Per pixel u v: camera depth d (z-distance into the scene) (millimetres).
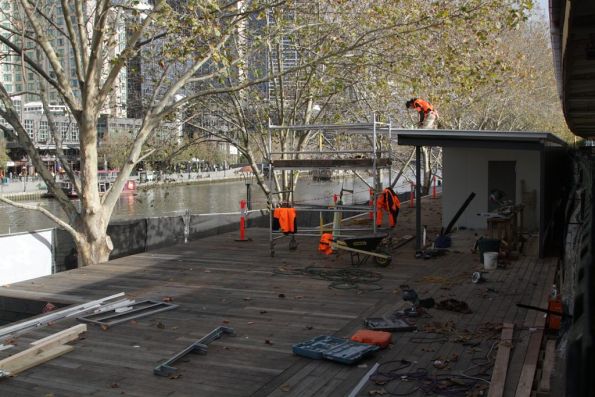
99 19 13914
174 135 23141
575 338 1955
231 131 23688
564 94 9383
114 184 15461
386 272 11414
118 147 38812
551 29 5965
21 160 73500
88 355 6836
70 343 7254
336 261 12781
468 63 17406
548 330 7020
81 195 14984
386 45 17922
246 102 23859
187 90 21719
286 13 19375
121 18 19828
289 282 10695
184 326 7961
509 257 12172
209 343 7199
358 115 25438
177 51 14281
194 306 9055
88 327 7941
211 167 70625
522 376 5648
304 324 7988
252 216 19984
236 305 9086
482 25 16828
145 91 21656
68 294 10055
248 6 16109
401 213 22406
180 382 5992
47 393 5758
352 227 17578
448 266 11875
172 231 17828
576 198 15805
